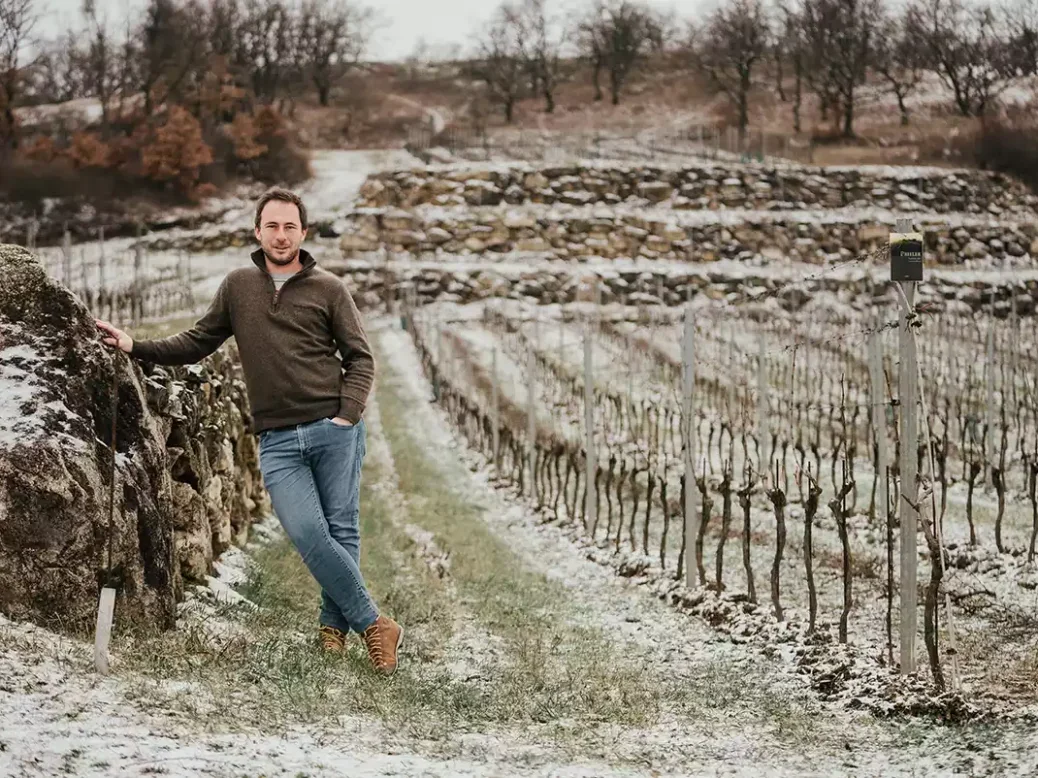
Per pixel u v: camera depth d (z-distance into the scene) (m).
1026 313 45.25
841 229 48.97
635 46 105.06
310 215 51.03
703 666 7.18
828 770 4.91
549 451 15.42
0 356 5.59
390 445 20.55
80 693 4.41
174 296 39.06
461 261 46.91
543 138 74.44
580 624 8.54
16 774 3.48
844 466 7.39
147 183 56.03
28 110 81.19
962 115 76.50
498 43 105.81
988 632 8.12
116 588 5.59
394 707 5.20
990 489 14.91
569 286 44.09
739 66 87.81
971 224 49.94
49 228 50.59
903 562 6.55
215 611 6.62
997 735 5.40
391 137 83.38
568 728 5.35
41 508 5.41
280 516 5.91
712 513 14.05
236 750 4.16
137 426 5.95
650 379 25.17
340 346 6.05
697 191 51.44
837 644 7.41
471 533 12.97
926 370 24.73
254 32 97.00
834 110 77.62
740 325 36.44
